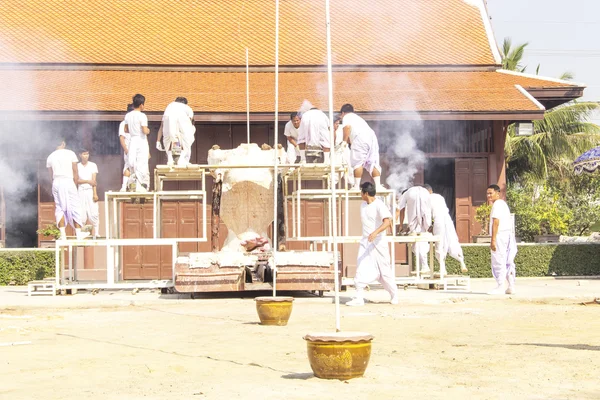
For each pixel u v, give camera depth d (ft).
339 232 79.66
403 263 105.50
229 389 32.63
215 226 77.92
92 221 87.66
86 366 38.45
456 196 113.09
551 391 32.07
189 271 73.26
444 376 35.19
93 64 119.34
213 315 61.21
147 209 108.78
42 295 78.79
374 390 32.27
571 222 153.99
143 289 85.92
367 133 77.87
